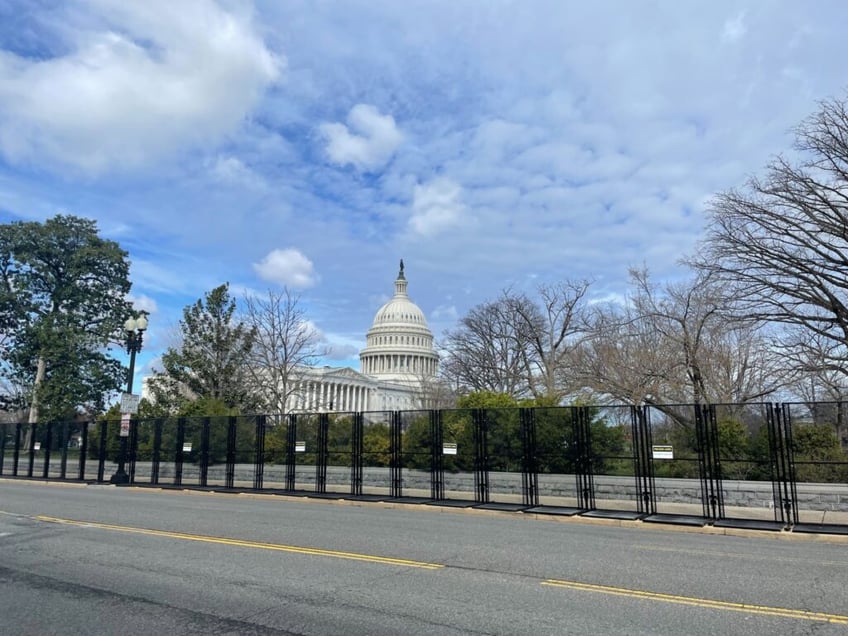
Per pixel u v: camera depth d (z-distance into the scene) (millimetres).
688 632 5605
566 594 7023
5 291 50656
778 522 13836
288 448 22469
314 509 16797
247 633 5711
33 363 52875
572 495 18703
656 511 15844
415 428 22500
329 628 5809
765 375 29547
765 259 28875
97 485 25844
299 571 8281
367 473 22812
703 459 15453
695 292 32406
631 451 18312
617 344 39688
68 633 5789
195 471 26375
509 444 20438
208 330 42094
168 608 6551
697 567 8742
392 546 10375
